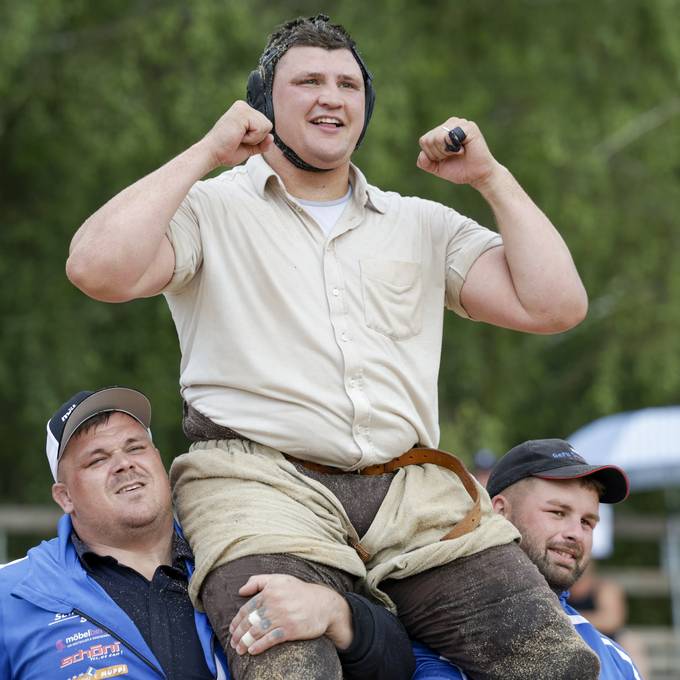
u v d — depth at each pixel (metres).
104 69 36.38
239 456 11.89
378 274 12.19
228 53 37.03
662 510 50.50
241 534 11.45
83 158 37.38
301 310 11.92
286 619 10.94
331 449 11.81
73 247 11.53
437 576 11.80
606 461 36.09
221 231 12.02
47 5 34.69
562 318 12.30
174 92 36.97
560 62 41.75
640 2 41.84
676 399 46.69
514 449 15.04
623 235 43.44
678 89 42.91
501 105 42.25
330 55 12.12
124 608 12.64
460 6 41.19
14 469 40.66
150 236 11.35
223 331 11.92
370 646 11.30
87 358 36.50
